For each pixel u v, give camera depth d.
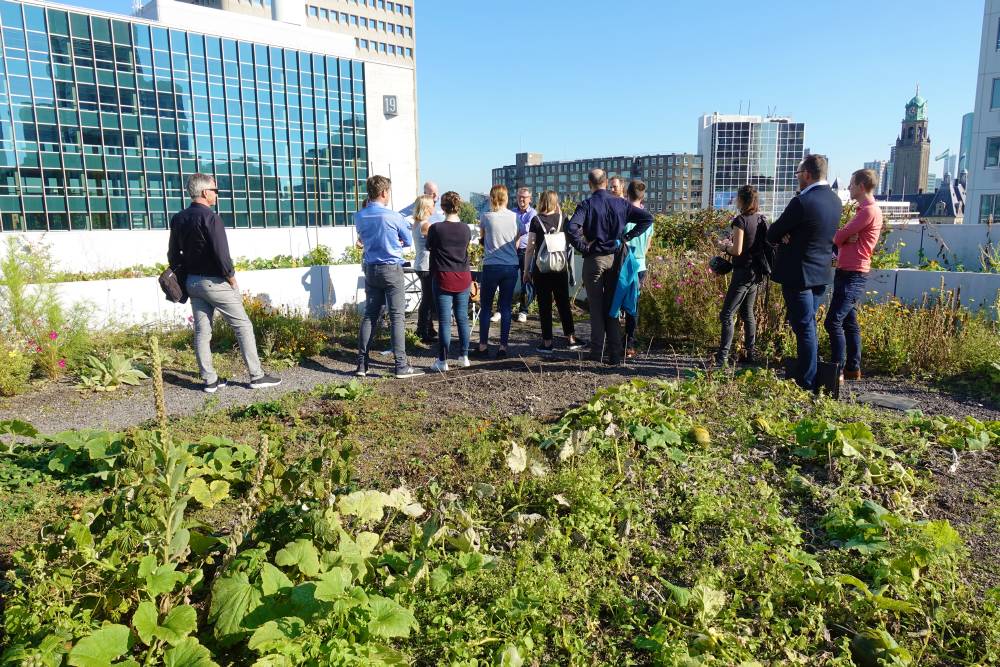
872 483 3.90
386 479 4.04
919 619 2.75
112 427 5.31
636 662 2.55
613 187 7.13
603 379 6.35
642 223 6.79
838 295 5.86
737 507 3.61
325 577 2.47
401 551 3.21
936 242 10.93
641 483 3.91
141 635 2.28
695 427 4.62
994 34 32.78
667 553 3.24
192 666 2.15
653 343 8.20
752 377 5.85
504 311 7.57
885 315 7.02
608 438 4.41
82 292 7.93
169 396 6.27
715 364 6.63
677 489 3.87
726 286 7.96
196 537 2.89
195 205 6.09
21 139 20.31
